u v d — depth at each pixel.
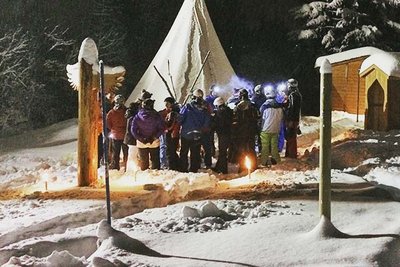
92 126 11.50
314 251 6.49
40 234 8.46
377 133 17.81
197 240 6.97
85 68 11.31
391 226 7.27
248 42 37.75
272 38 37.91
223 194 9.57
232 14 37.56
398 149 14.78
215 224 7.53
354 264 6.11
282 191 9.56
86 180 11.52
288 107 15.21
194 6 20.70
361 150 14.65
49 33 28.14
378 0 37.06
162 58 20.72
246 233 7.12
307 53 37.16
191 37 20.42
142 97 13.21
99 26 31.03
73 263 6.33
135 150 13.30
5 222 8.74
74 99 28.97
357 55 23.67
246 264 6.21
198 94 13.52
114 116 13.69
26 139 21.09
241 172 13.61
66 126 22.69
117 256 6.43
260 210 8.14
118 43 31.34
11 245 7.17
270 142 14.10
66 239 7.20
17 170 15.30
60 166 15.45
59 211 9.28
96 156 11.64
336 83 24.38
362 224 7.41
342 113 24.17
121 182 11.80
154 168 13.09
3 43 27.08
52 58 28.88
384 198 9.03
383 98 18.44
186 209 7.90
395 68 18.05
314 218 7.68
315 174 11.41
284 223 7.45
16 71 27.06
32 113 27.61
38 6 28.73
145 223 7.71
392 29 37.88
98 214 9.13
